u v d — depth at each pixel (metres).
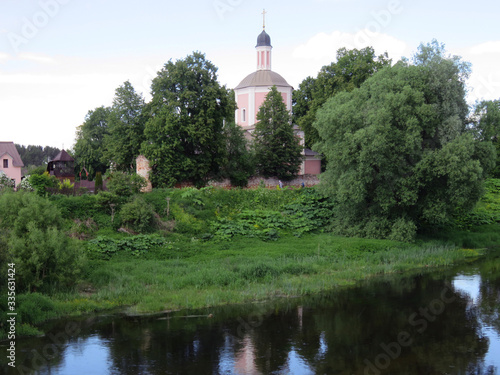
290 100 60.22
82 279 21.17
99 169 66.88
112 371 13.36
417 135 30.12
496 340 16.11
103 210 28.62
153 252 25.78
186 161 39.47
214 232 30.19
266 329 16.92
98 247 24.81
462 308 19.59
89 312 18.19
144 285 21.23
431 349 15.28
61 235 19.77
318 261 26.44
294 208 35.34
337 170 33.12
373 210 33.16
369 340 16.02
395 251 29.50
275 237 30.69
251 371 13.48
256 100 59.44
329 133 32.69
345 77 54.62
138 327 16.83
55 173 58.19
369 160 30.02
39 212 20.22
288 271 24.36
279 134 50.09
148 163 40.06
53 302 18.08
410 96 30.62
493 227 40.34
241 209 34.34
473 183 30.08
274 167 49.84
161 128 39.12
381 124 29.83
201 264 24.50
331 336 16.31
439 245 32.94
